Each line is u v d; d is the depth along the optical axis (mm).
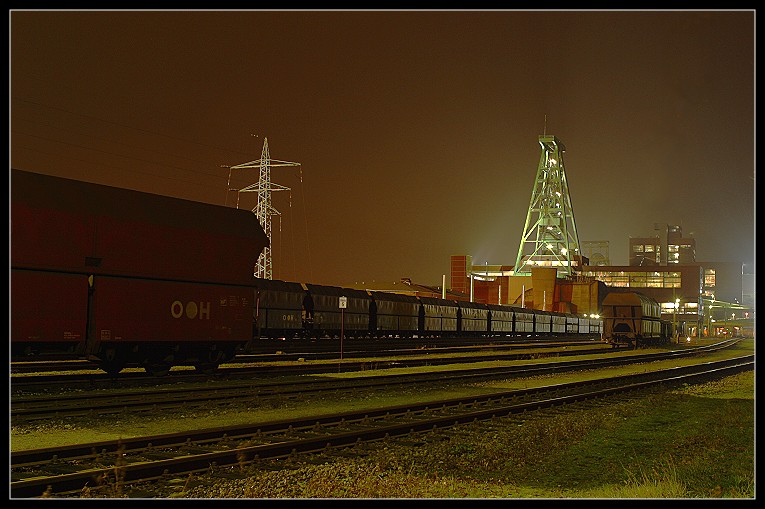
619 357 43938
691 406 20672
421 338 55125
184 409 16562
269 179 73062
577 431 15508
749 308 164000
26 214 18672
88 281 20297
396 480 10750
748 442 14836
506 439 14258
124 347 21578
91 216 20281
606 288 122312
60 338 19438
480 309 63969
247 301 25625
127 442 11539
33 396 17766
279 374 26391
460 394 22328
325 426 14672
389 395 21453
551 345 63000
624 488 10844
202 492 9539
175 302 22750
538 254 165250
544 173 170750
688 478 11648
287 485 10086
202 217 24250
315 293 43188
